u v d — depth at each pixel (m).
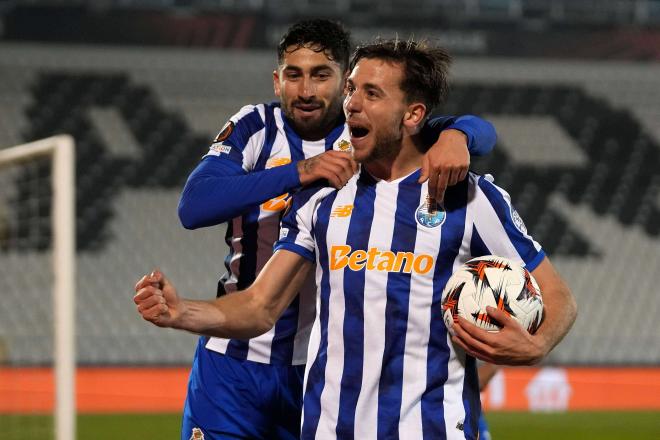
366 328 11.84
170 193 67.75
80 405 46.31
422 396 11.77
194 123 73.12
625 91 80.62
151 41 75.88
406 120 12.07
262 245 15.64
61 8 74.56
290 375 15.84
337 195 12.51
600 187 73.12
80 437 35.94
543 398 49.84
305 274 13.03
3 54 73.38
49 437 26.28
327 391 11.99
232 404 15.86
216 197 13.30
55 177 15.65
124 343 55.91
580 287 64.69
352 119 11.97
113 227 64.44
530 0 79.69
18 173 55.06
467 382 12.04
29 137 69.69
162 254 62.88
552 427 41.09
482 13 79.38
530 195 71.69
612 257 67.44
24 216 54.38
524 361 11.42
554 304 12.05
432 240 11.93
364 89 11.92
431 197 12.02
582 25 80.19
